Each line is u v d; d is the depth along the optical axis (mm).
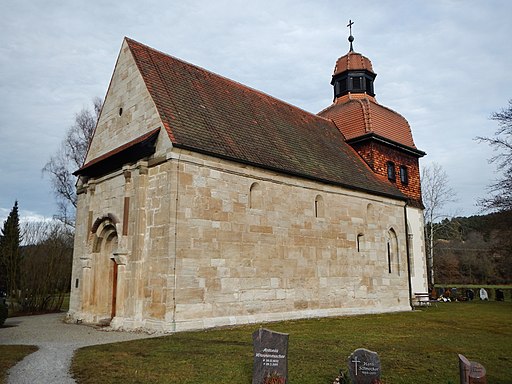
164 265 13555
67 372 8297
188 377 7723
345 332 13500
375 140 25547
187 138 14789
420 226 27688
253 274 15859
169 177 14000
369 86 29297
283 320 16344
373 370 6770
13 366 8703
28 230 31484
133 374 7973
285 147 19672
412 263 26438
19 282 23156
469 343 11742
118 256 14742
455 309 23609
